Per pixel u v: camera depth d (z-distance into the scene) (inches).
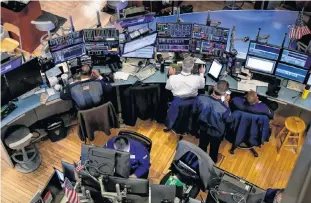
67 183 141.2
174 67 209.8
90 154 151.4
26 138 196.9
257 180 205.8
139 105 209.0
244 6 321.4
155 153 218.1
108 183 145.0
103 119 199.8
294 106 217.9
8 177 206.8
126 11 226.5
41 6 307.9
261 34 236.8
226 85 181.5
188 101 194.4
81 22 295.0
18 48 244.7
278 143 222.2
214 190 144.5
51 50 202.2
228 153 217.9
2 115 193.8
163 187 142.4
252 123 190.4
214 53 216.2
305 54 189.8
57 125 218.1
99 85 196.1
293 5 294.2
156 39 213.2
